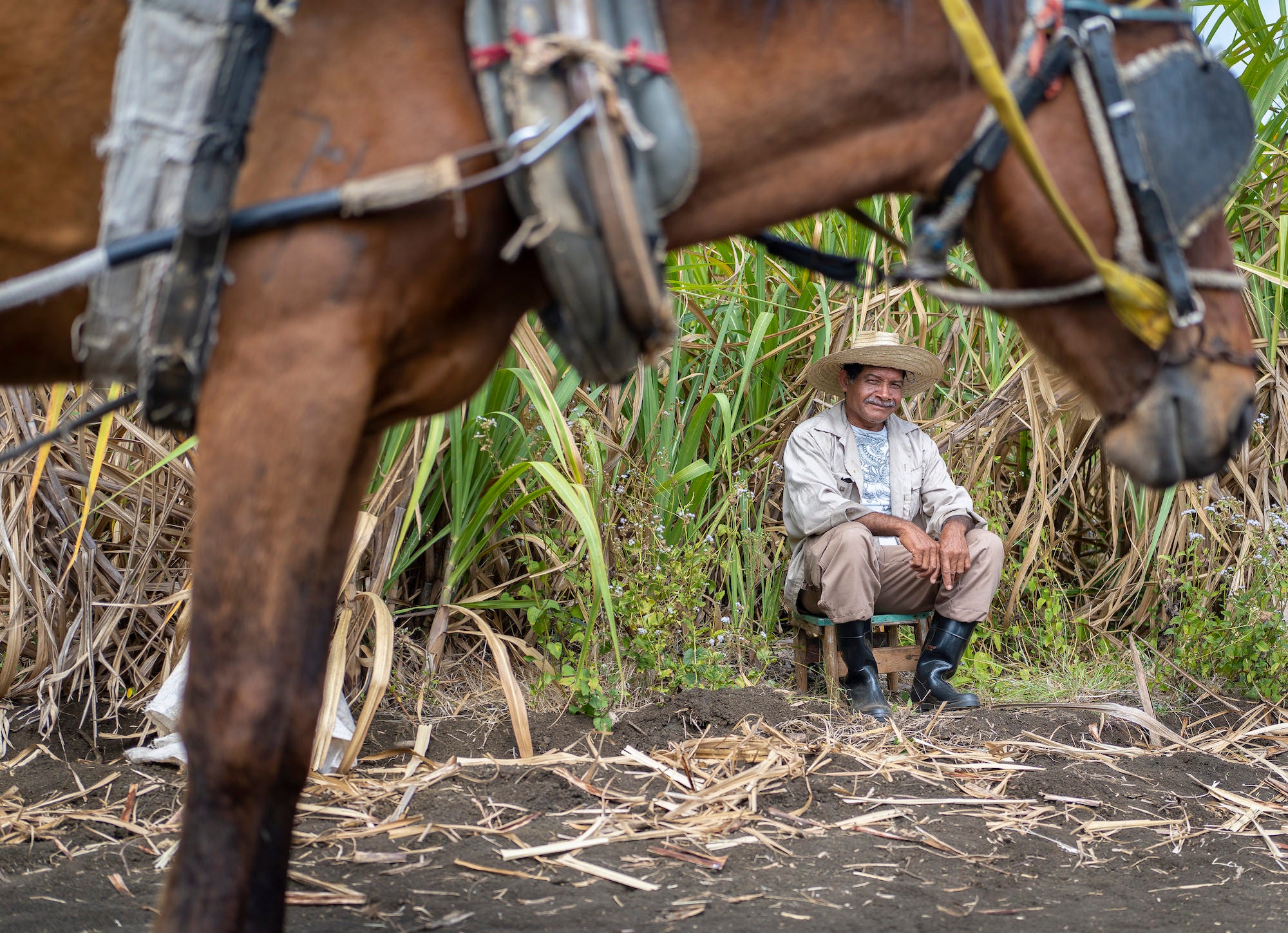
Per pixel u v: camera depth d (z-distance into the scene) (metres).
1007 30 1.53
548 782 2.92
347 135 1.34
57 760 2.95
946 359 4.60
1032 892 2.35
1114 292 1.51
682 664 3.70
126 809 2.62
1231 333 1.62
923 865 2.49
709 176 1.51
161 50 1.32
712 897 2.26
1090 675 4.10
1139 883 2.42
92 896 2.17
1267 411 4.41
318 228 1.33
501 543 3.86
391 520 3.44
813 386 4.18
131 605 3.27
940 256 1.59
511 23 1.36
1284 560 3.88
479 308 1.50
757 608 4.30
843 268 1.83
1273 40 4.49
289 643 1.35
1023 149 1.44
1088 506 4.73
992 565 3.77
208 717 1.34
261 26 1.33
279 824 1.58
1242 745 3.43
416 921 2.09
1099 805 2.90
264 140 1.35
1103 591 4.63
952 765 3.17
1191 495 4.24
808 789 2.92
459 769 3.00
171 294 1.31
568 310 1.45
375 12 1.38
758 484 4.44
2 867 2.31
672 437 4.11
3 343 1.49
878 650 3.86
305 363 1.32
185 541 3.46
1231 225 4.52
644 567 3.67
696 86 1.47
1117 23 1.55
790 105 1.50
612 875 2.34
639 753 3.09
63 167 1.37
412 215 1.36
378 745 3.14
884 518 3.72
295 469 1.32
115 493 3.34
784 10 1.50
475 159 1.38
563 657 3.69
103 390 3.26
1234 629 3.83
